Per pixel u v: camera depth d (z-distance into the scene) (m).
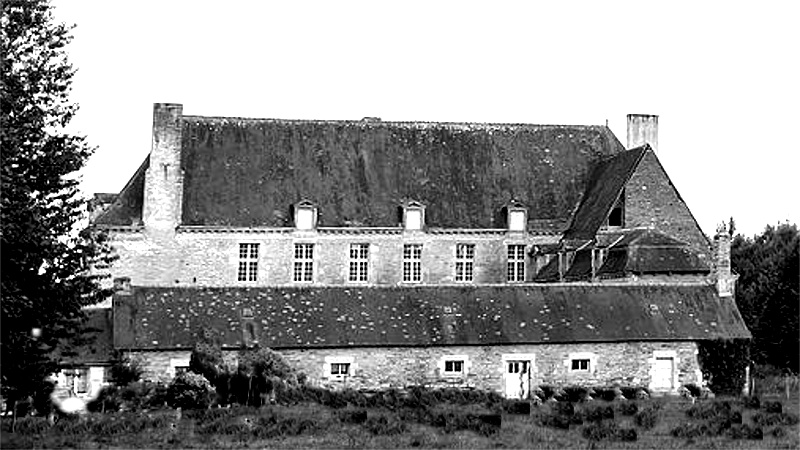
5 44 37.28
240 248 64.44
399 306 51.66
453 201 68.12
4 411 42.03
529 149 71.56
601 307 52.56
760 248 92.75
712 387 51.28
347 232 65.56
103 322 49.75
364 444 34.66
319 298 51.72
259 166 66.88
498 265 67.56
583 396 49.50
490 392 48.34
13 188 36.09
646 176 63.22
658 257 57.44
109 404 44.53
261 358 45.50
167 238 63.22
